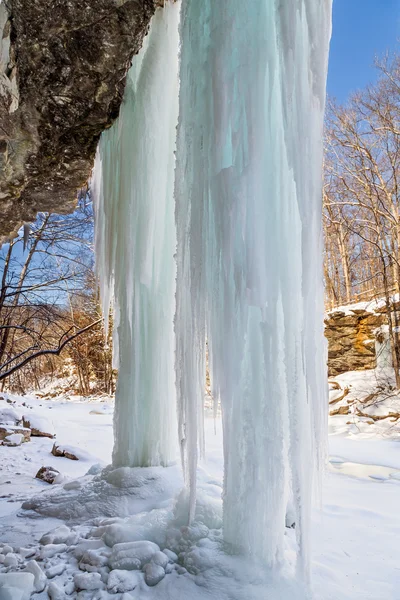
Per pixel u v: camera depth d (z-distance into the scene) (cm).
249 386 264
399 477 568
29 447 718
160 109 384
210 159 257
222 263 249
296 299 247
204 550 254
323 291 253
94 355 2002
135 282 405
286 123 235
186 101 278
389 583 249
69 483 413
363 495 465
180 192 282
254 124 240
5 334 966
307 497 238
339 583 247
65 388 2119
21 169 346
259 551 250
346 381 1223
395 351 1152
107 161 388
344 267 1784
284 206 248
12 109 289
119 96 359
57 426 978
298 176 235
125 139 378
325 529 342
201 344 266
